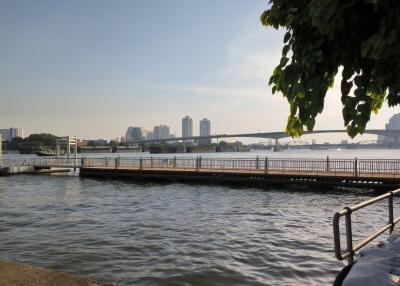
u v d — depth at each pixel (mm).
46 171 53438
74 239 15367
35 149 173125
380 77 2385
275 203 25203
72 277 6039
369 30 2307
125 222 19125
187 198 28000
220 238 15461
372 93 2602
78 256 12805
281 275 10844
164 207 24062
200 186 35156
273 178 34125
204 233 16422
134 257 12711
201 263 11984
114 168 44500
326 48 2461
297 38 2525
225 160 41375
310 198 27219
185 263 12000
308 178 32531
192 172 38250
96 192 32312
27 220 19891
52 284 5750
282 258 12500
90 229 17422
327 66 2484
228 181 36094
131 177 42156
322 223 18547
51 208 24172
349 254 4289
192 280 10453
